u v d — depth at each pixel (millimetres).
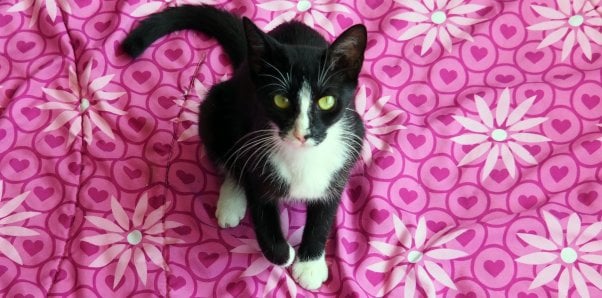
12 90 1347
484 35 1417
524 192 1230
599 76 1340
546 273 1135
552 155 1264
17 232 1168
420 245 1184
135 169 1253
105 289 1116
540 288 1122
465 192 1240
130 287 1118
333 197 1119
